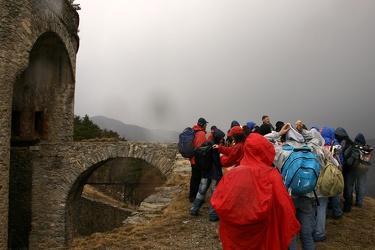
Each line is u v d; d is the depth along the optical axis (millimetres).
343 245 5684
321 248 5531
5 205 9703
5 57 9914
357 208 7727
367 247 5664
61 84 16016
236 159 5898
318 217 5781
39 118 15242
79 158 13750
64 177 13750
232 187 3422
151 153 13508
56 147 13836
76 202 15227
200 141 7777
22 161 14008
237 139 5953
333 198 6758
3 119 9727
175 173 11859
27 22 11094
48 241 13578
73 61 16328
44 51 14508
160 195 9656
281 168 4500
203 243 5980
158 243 6039
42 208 13773
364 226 6566
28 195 14016
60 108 16078
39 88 15000
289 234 3389
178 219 7176
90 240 6641
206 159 6898
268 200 3338
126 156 13609
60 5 14195
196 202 7227
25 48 10953
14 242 14016
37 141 14867
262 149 3734
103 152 13695
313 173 4270
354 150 7008
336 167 5453
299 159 4367
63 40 14664
